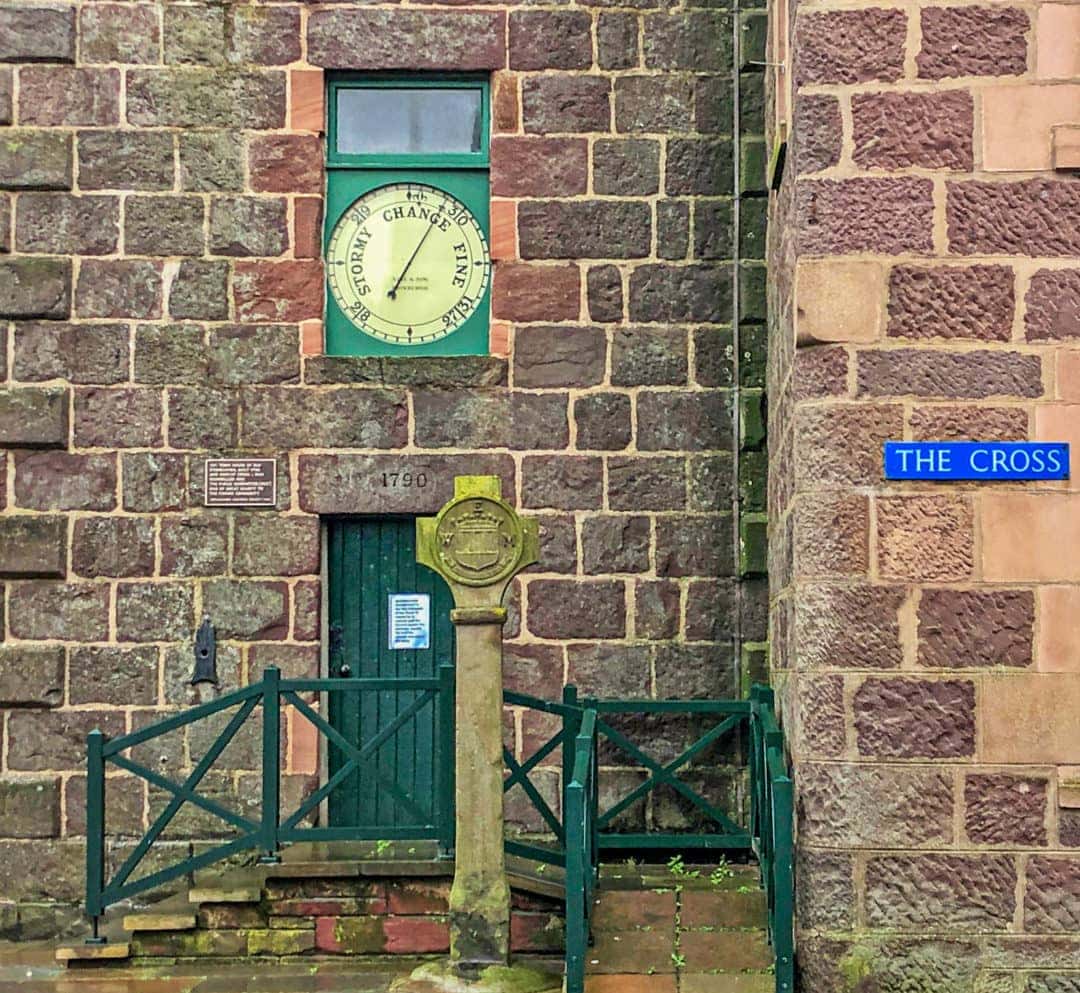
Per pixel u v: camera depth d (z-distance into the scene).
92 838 7.68
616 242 8.95
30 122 8.91
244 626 8.76
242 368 8.86
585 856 7.06
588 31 9.02
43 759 8.70
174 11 8.98
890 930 6.64
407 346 9.04
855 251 6.83
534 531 7.10
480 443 8.87
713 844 8.48
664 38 9.02
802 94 6.89
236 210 8.92
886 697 6.70
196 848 8.69
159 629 8.75
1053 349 6.76
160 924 7.71
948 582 6.72
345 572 9.00
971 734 6.67
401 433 8.86
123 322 8.86
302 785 8.70
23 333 8.83
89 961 7.66
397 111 9.14
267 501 8.80
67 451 8.80
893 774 6.68
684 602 8.82
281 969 7.62
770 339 8.66
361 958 7.71
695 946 7.17
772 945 7.09
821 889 6.68
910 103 6.86
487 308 9.05
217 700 7.73
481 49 9.00
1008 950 6.61
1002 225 6.80
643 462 8.88
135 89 8.95
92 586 8.76
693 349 8.92
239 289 8.89
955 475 6.73
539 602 8.82
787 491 7.45
